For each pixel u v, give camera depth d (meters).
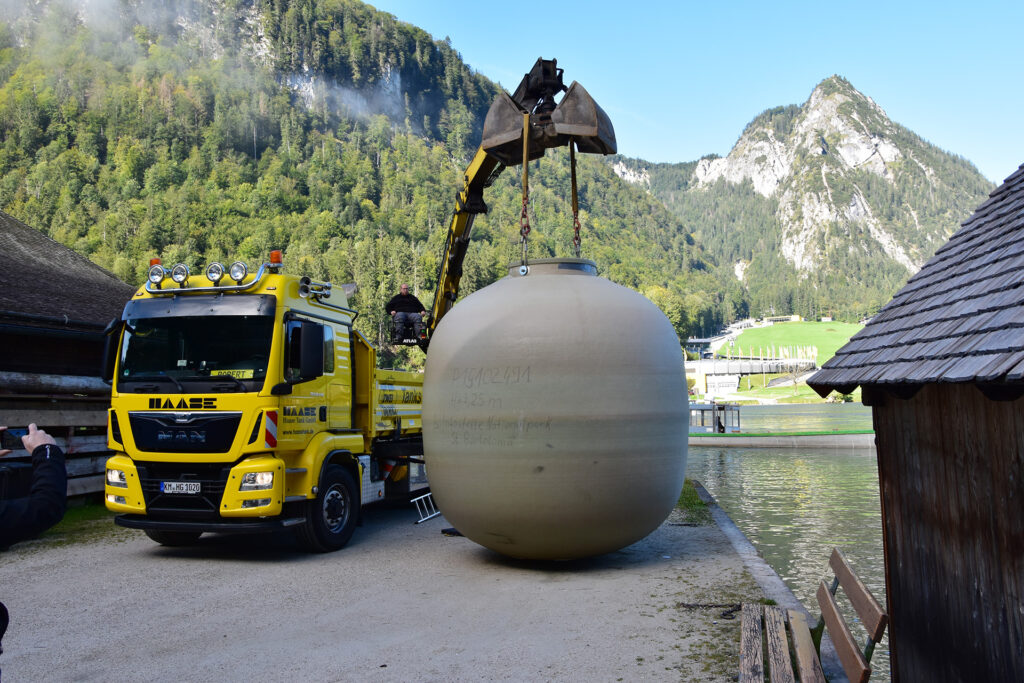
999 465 3.47
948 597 4.06
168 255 187.50
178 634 5.90
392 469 11.43
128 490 8.64
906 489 4.70
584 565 8.29
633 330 7.81
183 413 8.46
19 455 10.87
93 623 6.21
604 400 7.48
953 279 4.64
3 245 16.89
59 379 12.80
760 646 4.99
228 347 8.57
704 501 13.52
